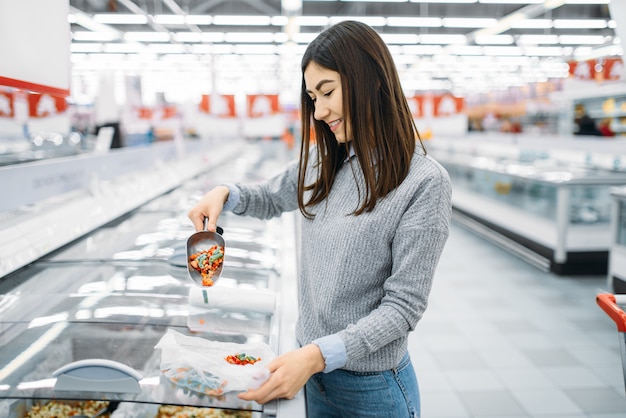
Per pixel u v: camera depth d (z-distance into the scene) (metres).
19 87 1.48
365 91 1.08
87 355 1.24
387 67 1.09
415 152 1.14
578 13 8.33
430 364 3.32
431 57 11.47
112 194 3.01
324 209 1.25
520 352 3.48
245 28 10.12
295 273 1.97
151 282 1.79
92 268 1.95
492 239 7.07
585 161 7.81
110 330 1.38
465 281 5.16
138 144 5.54
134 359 1.22
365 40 1.08
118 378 1.08
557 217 5.26
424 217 1.07
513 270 5.57
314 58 1.10
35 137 5.58
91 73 13.01
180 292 1.68
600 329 3.87
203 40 8.84
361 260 1.15
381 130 1.10
